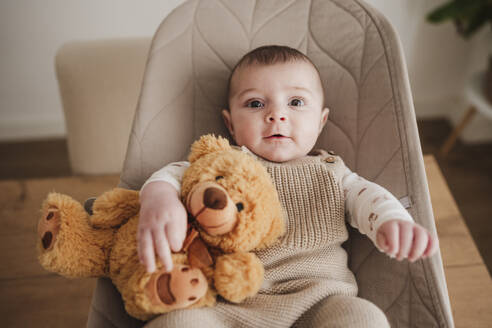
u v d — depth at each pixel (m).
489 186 1.67
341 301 0.60
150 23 1.57
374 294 0.70
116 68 1.15
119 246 0.61
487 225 1.54
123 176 0.77
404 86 0.78
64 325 0.90
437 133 1.88
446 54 1.74
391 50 0.82
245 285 0.58
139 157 0.79
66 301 0.94
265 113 0.77
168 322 0.53
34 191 1.09
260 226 0.59
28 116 1.81
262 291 0.66
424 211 0.68
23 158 1.79
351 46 0.86
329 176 0.73
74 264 0.59
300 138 0.78
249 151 0.78
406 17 1.60
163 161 0.81
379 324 0.56
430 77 1.82
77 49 1.16
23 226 1.02
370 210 0.65
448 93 1.87
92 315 0.62
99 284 0.65
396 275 0.68
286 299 0.62
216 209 0.55
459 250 0.92
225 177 0.60
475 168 1.74
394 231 0.57
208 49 0.88
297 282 0.66
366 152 0.80
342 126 0.86
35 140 1.87
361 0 0.88
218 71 0.88
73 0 1.50
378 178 0.76
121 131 1.21
